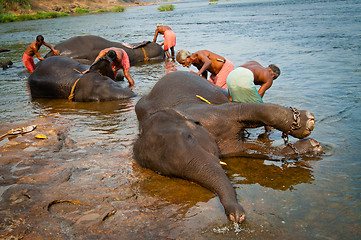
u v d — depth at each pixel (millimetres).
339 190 3625
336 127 5367
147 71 11977
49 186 4039
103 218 3352
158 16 47844
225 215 3295
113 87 8508
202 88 5516
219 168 3752
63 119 6852
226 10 45906
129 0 136250
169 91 5375
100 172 4352
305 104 6562
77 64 9539
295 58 11281
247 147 4891
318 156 4480
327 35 15703
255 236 2969
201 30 23234
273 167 4285
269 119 4523
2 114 7477
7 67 13977
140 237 3047
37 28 37750
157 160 4066
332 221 3113
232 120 4691
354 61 10125
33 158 4852
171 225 3197
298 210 3312
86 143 5418
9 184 4145
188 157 3807
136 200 3672
